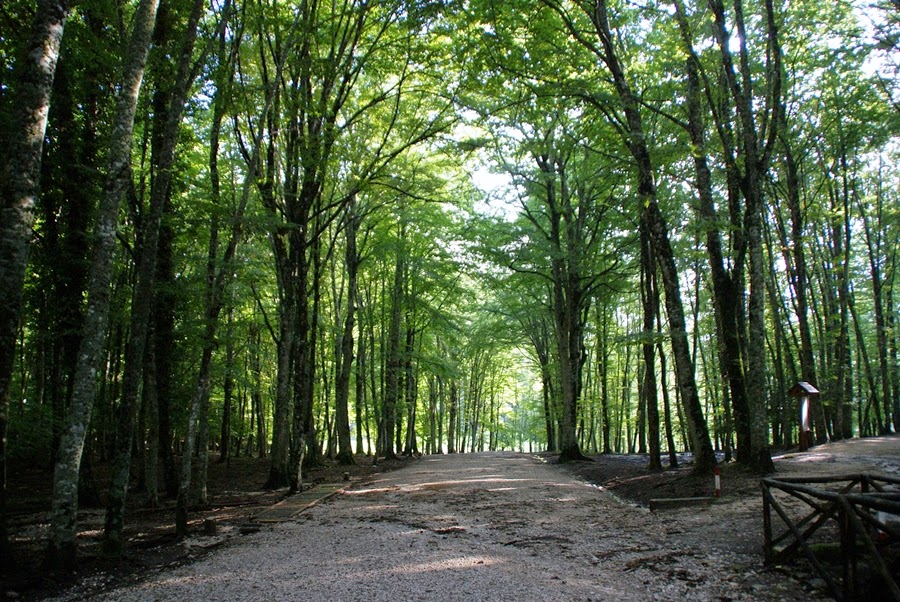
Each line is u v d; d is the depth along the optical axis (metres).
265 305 25.98
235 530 10.73
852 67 19.34
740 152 15.34
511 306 32.34
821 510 6.31
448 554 8.29
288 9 15.46
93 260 8.05
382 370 35.12
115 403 17.91
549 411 40.75
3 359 7.25
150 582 7.36
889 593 5.57
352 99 21.38
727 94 16.48
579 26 16.62
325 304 33.56
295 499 14.65
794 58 18.16
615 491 15.48
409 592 6.44
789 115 21.06
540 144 21.25
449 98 17.20
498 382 57.06
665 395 19.45
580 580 6.88
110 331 17.05
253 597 6.48
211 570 7.84
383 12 16.19
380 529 10.45
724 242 21.39
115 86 13.50
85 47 11.73
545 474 21.05
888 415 27.78
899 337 30.66
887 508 5.00
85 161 12.73
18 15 11.36
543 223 30.39
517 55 14.85
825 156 24.41
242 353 24.80
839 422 25.16
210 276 12.12
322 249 29.19
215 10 13.10
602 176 18.89
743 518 9.63
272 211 15.34
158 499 15.09
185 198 12.80
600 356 34.91
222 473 22.45
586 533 9.73
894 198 28.66
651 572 7.19
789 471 12.98
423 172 23.88
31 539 9.73
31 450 12.91
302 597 6.39
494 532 9.97
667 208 17.25
